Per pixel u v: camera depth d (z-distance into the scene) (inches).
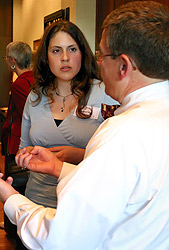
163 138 40.3
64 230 38.4
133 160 38.6
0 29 331.9
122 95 44.5
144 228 40.0
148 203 39.7
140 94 42.8
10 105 140.9
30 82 133.6
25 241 41.5
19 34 333.1
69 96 85.0
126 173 38.3
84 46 83.4
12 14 331.6
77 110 82.0
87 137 82.1
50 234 38.7
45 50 85.1
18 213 44.6
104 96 82.9
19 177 109.8
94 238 38.8
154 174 39.6
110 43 42.8
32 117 86.7
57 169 61.4
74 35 82.6
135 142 39.2
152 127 40.3
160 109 41.9
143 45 40.5
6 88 340.5
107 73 44.8
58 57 82.1
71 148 79.4
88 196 38.0
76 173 38.9
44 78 86.4
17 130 136.4
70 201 38.2
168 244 41.4
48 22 240.2
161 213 40.2
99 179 38.3
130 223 39.9
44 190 82.0
